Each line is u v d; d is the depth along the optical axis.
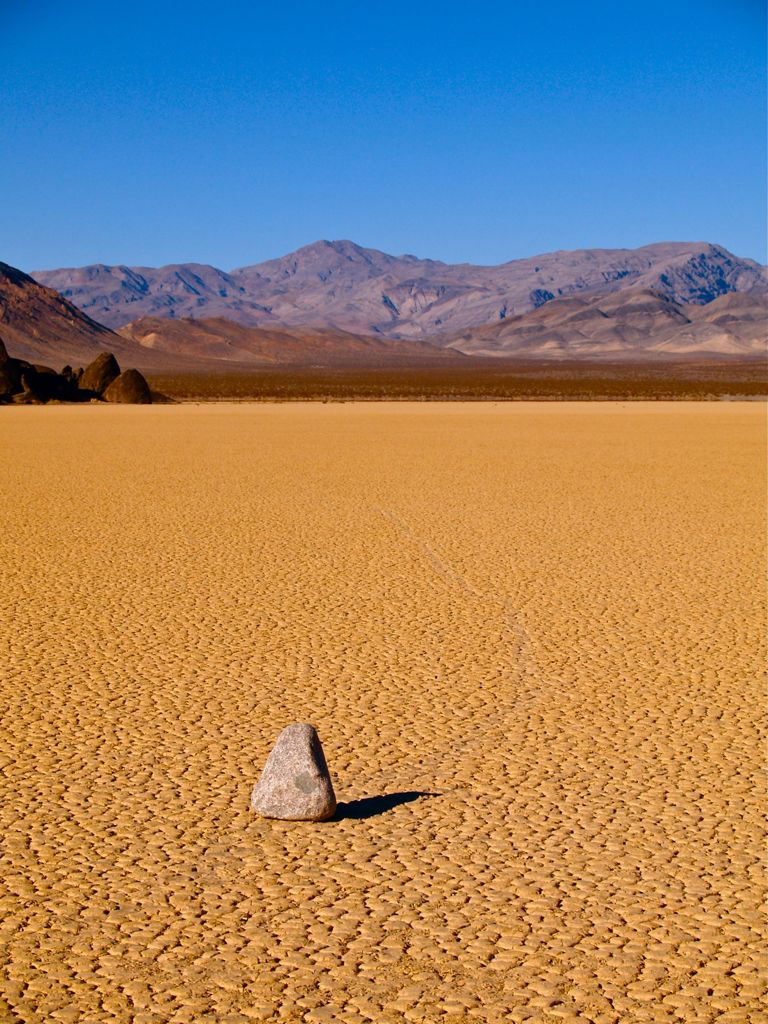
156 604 15.13
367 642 13.22
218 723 10.32
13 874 7.31
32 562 18.16
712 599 15.62
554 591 16.12
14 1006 5.84
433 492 27.80
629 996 5.95
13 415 64.12
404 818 8.21
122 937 6.51
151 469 33.47
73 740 9.88
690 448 41.88
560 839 7.86
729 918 6.76
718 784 8.93
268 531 21.47
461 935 6.53
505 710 10.76
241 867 7.40
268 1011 5.80
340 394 100.25
